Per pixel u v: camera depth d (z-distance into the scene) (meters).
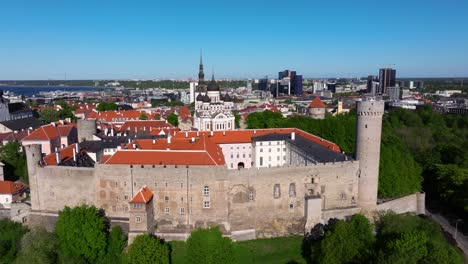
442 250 91.56
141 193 119.88
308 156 150.38
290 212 132.12
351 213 135.62
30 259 105.12
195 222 125.50
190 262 104.75
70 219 113.50
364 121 133.38
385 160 152.62
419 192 155.25
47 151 186.25
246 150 182.62
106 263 112.06
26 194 151.62
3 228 123.94
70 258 109.94
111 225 125.25
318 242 113.88
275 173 129.25
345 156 141.25
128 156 129.25
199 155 128.12
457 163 182.38
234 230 127.69
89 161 151.88
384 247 98.31
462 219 149.25
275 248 124.12
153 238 108.75
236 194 126.50
